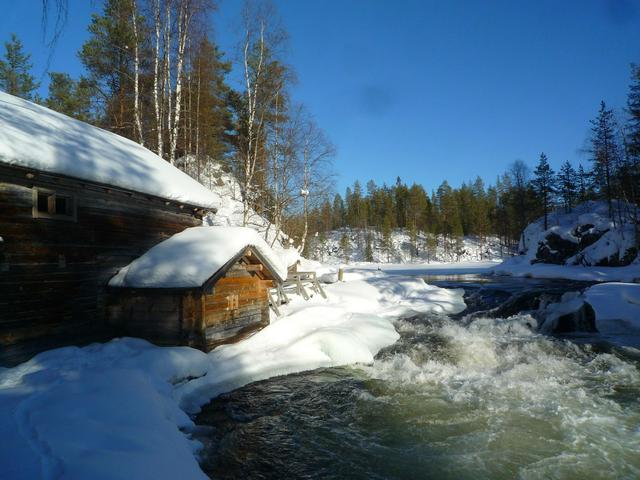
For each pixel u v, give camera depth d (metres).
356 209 89.88
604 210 42.56
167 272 7.82
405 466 4.83
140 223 9.24
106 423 4.15
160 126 15.90
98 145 9.25
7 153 6.16
